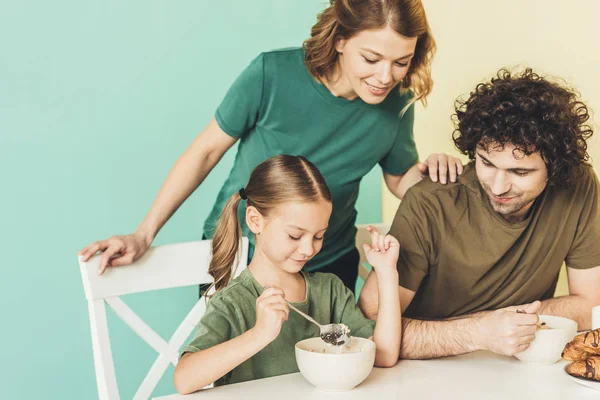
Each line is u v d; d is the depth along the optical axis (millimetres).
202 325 1156
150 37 2283
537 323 1200
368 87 1419
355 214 1794
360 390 1066
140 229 1483
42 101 2203
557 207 1436
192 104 2350
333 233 1725
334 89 1546
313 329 1281
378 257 1247
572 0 1686
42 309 2248
